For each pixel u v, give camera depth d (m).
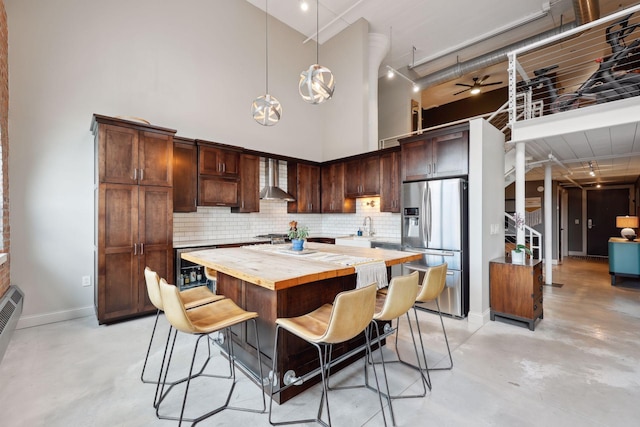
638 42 3.23
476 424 1.71
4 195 2.96
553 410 1.83
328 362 2.04
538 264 3.34
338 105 6.11
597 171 6.29
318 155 6.38
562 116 3.33
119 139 3.29
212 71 4.77
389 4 5.23
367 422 1.73
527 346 2.73
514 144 3.85
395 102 7.62
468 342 2.82
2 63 2.84
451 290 3.51
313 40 6.36
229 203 4.60
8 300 2.80
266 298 2.07
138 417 1.76
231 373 2.22
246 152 4.82
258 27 5.42
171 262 3.64
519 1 5.07
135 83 3.97
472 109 8.94
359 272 2.07
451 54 6.69
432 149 3.82
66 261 3.43
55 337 2.90
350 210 5.70
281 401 1.90
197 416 1.77
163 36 4.25
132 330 3.09
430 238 3.70
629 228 5.34
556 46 6.10
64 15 3.45
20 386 2.06
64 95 3.44
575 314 3.62
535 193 7.87
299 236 2.96
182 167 4.11
